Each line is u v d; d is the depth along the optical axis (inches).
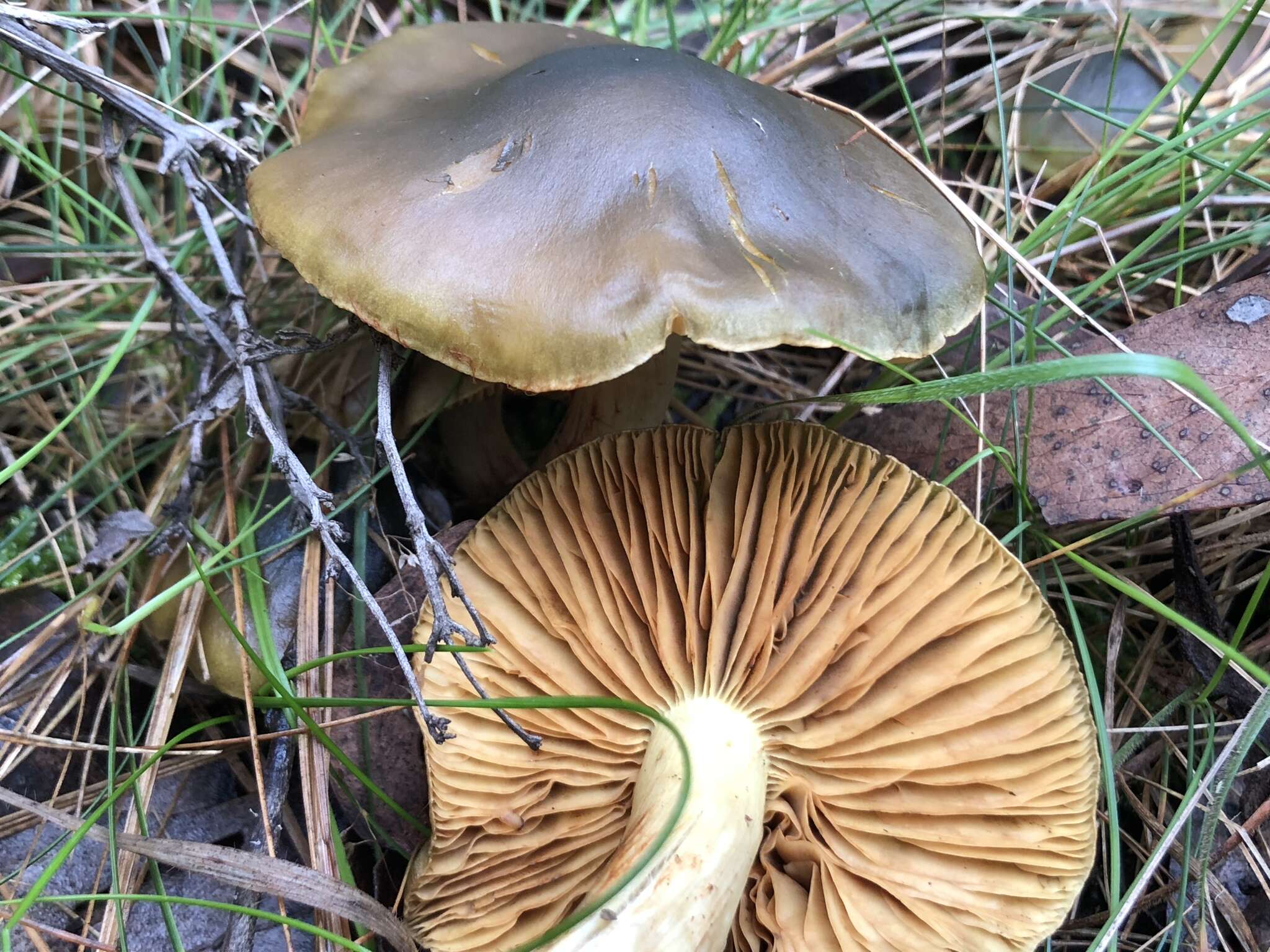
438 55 6.4
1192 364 6.0
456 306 4.6
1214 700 6.1
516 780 5.3
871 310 4.8
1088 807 5.0
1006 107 8.1
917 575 4.9
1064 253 7.4
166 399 6.9
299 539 6.1
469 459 6.9
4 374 6.8
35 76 7.7
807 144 5.6
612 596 5.2
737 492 5.1
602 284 4.6
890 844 5.2
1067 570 6.6
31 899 4.4
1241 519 6.3
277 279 7.2
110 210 7.2
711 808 4.8
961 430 6.5
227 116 7.7
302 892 4.9
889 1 8.2
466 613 5.4
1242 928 5.4
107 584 6.2
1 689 5.8
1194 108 6.2
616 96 5.2
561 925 4.5
